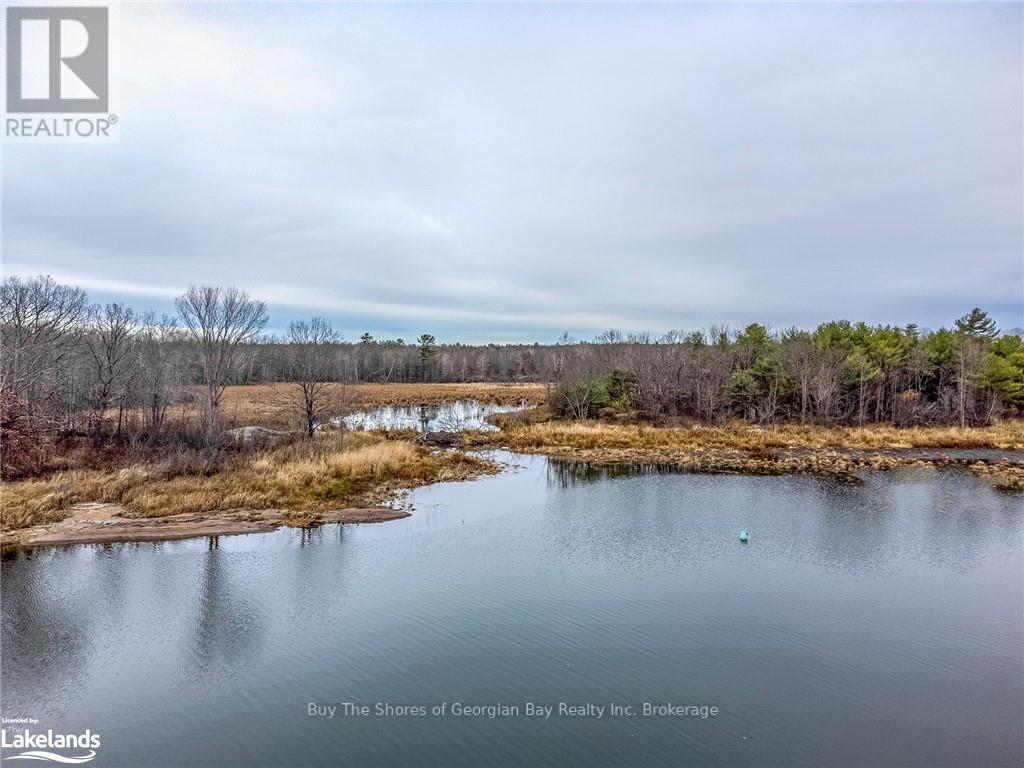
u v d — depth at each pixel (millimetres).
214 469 27406
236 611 15398
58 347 33562
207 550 19594
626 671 12773
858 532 22031
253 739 10562
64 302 35938
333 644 13820
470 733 10750
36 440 26984
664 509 25172
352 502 25172
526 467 34375
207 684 12234
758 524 22984
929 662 13172
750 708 11523
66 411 31812
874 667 12977
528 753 10242
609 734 10750
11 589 16500
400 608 15633
